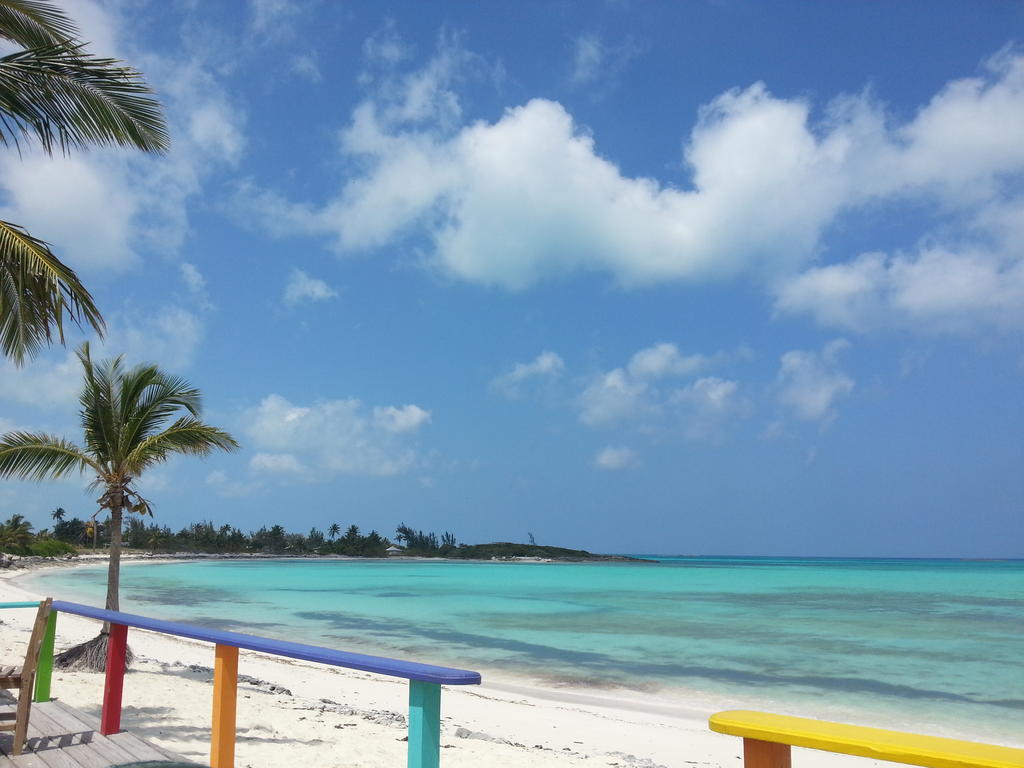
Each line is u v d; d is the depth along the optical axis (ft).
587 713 43.68
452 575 289.94
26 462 38.29
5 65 25.85
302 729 30.19
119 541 40.45
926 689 53.67
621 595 165.89
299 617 97.35
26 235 24.58
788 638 84.07
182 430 40.32
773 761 6.64
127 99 27.86
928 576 345.72
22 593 125.59
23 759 18.24
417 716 10.19
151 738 25.94
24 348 27.66
